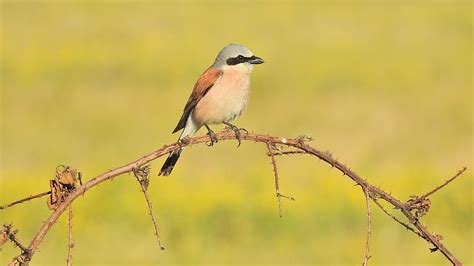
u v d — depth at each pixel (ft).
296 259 35.65
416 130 69.05
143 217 39.29
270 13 140.36
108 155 62.80
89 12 135.44
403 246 36.94
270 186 45.70
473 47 111.04
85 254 35.68
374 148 62.90
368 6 143.02
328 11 140.05
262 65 100.07
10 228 13.35
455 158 61.82
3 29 120.06
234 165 55.42
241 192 42.27
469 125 70.74
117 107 77.46
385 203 40.42
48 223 13.52
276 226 38.55
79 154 63.16
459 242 37.99
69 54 100.53
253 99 79.92
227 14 139.85
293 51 110.93
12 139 66.23
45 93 82.23
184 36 120.57
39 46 106.93
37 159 61.46
